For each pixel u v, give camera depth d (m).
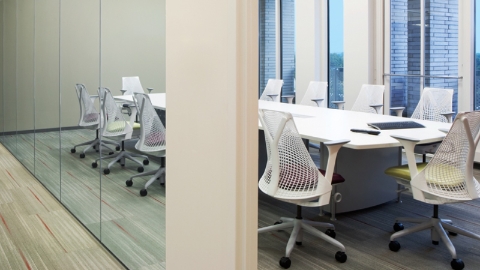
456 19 6.30
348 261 3.35
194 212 2.12
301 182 3.21
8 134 7.77
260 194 4.99
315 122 4.46
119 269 3.31
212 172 1.97
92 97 4.03
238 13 1.77
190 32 2.06
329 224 3.75
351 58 7.68
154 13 2.99
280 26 9.52
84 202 4.22
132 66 3.29
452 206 4.61
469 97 6.25
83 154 4.25
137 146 3.25
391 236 3.53
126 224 3.39
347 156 4.25
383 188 4.54
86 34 4.11
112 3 3.59
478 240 3.70
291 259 3.39
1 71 7.88
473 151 3.09
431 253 3.47
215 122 1.92
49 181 5.38
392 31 7.20
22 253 3.60
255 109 1.82
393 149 4.57
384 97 7.43
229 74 1.82
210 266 2.03
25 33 6.21
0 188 5.54
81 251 3.65
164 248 2.86
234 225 1.85
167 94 2.29
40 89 5.64
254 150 1.83
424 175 3.24
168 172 2.33
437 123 4.38
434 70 6.65
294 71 9.33
